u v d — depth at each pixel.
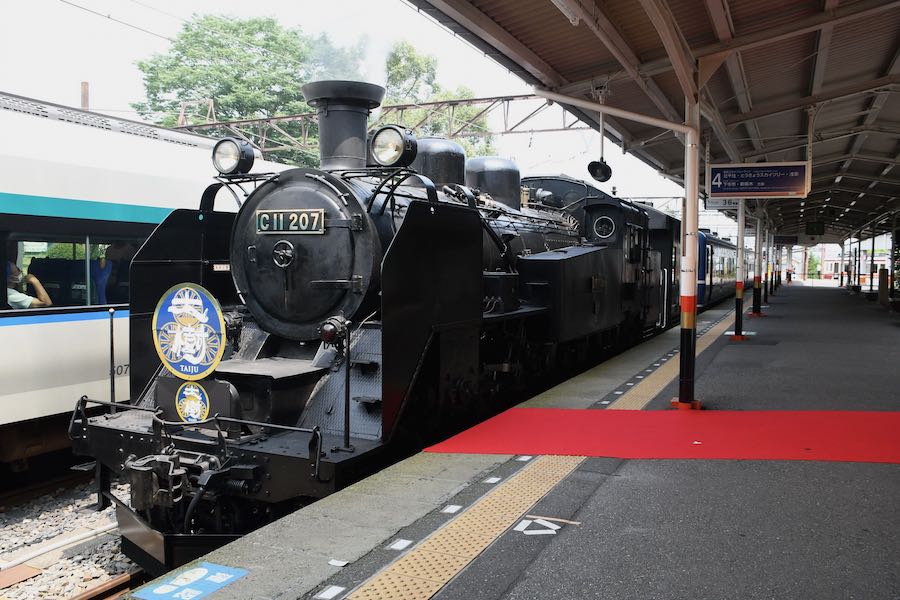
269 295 6.19
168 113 25.70
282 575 3.33
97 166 8.02
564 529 3.94
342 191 5.89
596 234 12.01
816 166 18.72
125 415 5.90
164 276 6.54
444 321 6.03
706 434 6.15
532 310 8.27
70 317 7.71
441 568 3.43
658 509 4.27
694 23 7.71
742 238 13.98
